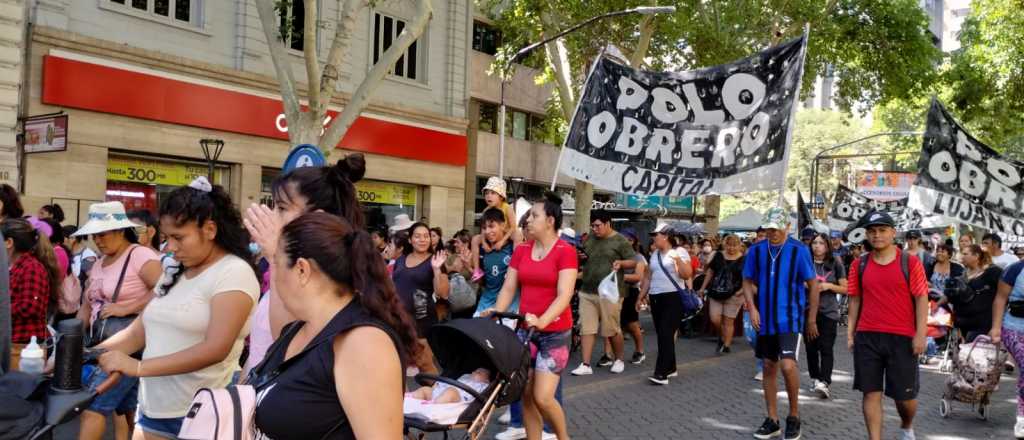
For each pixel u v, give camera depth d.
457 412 3.77
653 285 9.33
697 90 9.10
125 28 15.16
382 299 2.29
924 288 5.96
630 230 12.65
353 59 19.33
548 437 6.27
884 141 59.00
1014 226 11.30
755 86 8.80
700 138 9.12
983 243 11.47
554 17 20.52
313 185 3.16
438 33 21.86
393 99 20.47
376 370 2.17
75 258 8.34
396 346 2.25
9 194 6.38
